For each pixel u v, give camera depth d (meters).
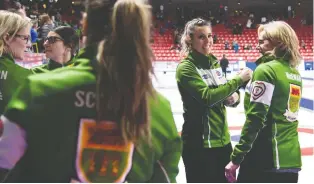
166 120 1.17
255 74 2.20
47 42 2.66
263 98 2.14
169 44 33.16
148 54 1.10
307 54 32.53
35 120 1.03
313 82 17.19
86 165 1.06
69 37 2.68
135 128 1.08
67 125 1.05
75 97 1.06
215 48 32.34
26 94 1.05
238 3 40.06
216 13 39.94
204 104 2.46
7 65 2.04
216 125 2.61
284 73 2.20
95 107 1.07
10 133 1.04
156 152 1.16
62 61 2.71
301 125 8.11
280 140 2.21
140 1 1.10
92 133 1.07
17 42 2.16
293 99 2.24
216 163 2.63
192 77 2.51
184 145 2.64
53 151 1.04
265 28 2.33
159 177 1.20
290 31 2.26
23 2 21.41
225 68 21.59
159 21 35.94
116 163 1.08
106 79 1.07
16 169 1.08
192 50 2.61
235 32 35.34
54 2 25.73
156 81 1.14
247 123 2.19
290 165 2.22
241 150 2.22
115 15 1.07
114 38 1.07
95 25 1.12
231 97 2.75
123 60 1.06
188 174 2.69
